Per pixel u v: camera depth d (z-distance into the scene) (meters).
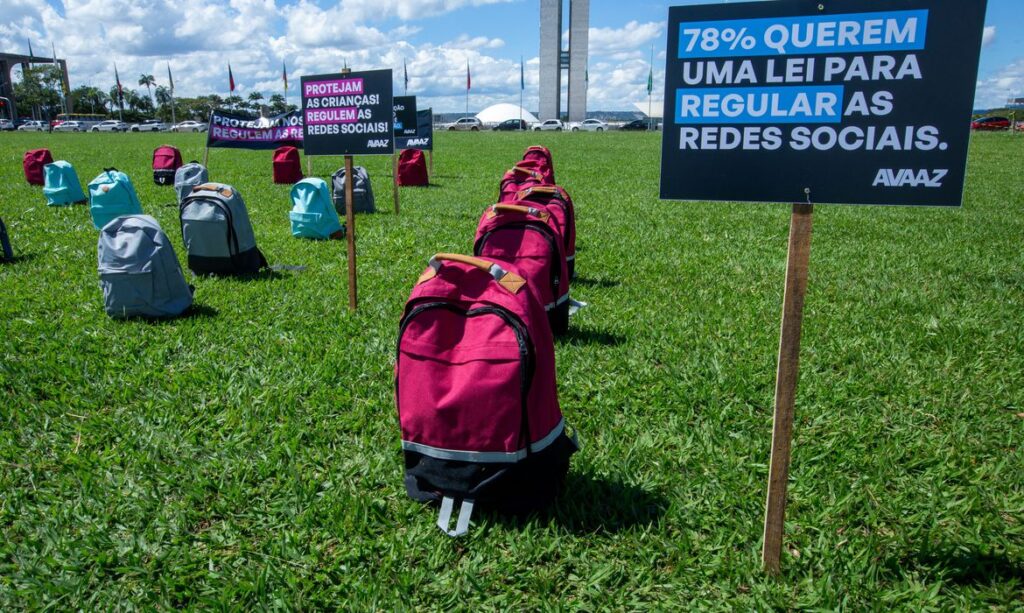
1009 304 6.27
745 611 2.52
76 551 2.84
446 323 2.84
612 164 23.61
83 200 11.96
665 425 3.95
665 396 4.28
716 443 3.75
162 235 5.58
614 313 5.89
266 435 3.78
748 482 3.35
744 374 4.58
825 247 8.96
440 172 19.52
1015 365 4.75
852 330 5.53
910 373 4.63
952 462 3.53
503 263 3.03
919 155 2.28
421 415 2.86
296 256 7.97
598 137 50.09
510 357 2.70
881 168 2.33
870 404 4.19
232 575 2.72
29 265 7.29
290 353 4.90
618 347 5.04
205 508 3.16
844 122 2.33
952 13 2.17
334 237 9.12
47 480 3.37
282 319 5.63
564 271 5.00
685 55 2.45
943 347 5.11
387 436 3.76
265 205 11.88
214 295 6.28
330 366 4.60
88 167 19.47
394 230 9.58
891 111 2.28
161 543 2.93
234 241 6.83
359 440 3.71
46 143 35.41
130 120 116.69
